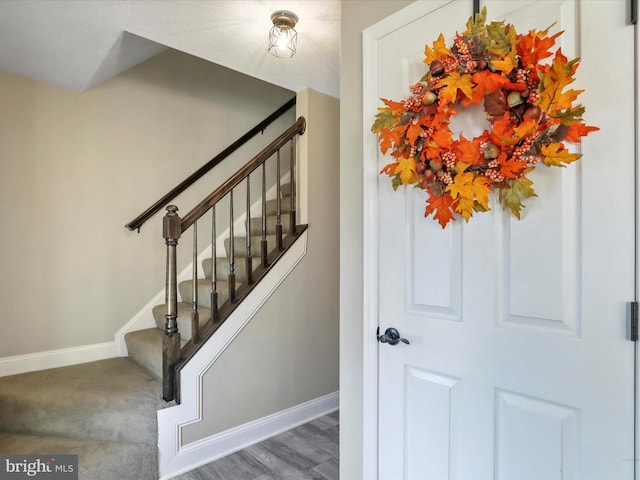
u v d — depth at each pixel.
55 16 1.67
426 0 1.22
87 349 2.50
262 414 2.31
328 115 2.72
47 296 2.37
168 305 1.95
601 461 0.87
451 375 1.15
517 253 1.01
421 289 1.23
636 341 0.83
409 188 1.27
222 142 3.20
